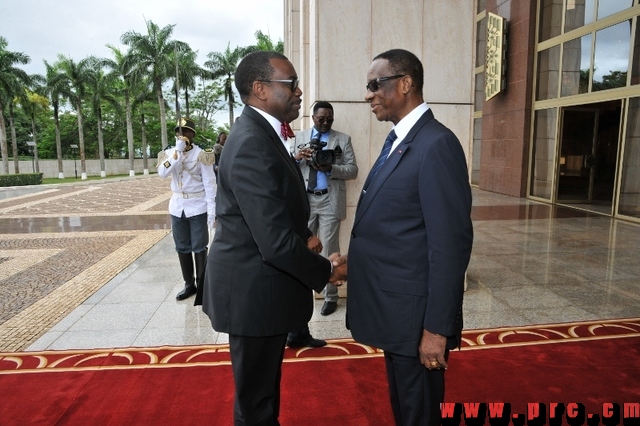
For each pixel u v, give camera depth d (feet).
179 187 13.97
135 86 102.89
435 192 5.04
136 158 148.77
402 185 5.39
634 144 27.22
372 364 9.77
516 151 38.17
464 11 13.71
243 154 5.43
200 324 12.24
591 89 30.66
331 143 12.52
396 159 5.51
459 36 13.78
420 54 13.69
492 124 42.01
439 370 5.77
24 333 11.80
